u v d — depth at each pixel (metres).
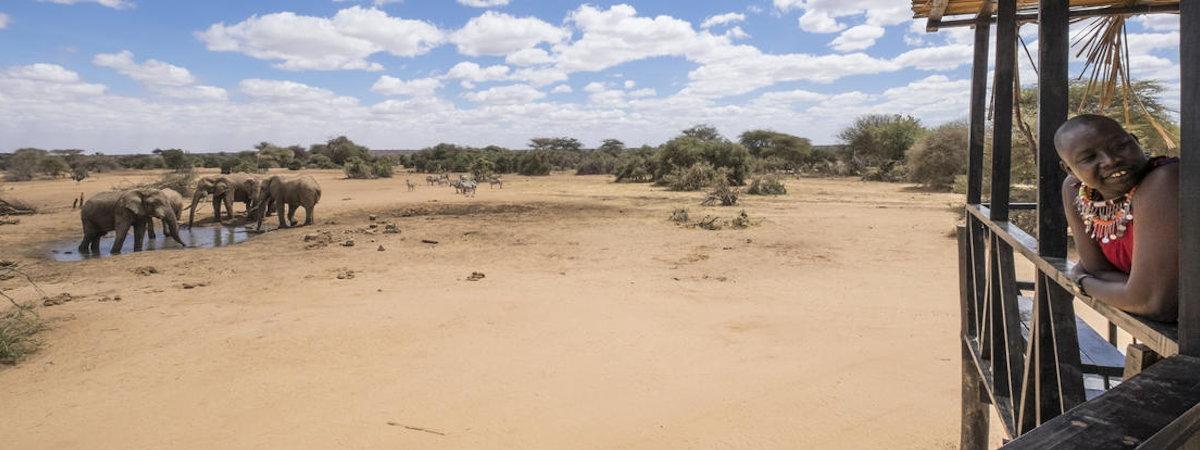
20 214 28.14
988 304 3.58
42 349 8.33
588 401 6.43
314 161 90.75
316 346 8.30
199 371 7.40
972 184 3.98
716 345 8.16
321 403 6.45
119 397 6.64
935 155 34.19
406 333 8.86
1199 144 1.23
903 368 7.17
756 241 16.81
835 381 6.84
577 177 58.75
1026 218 13.45
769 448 5.38
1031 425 2.51
